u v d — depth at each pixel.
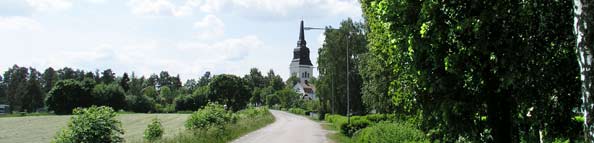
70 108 107.62
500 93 6.69
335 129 41.69
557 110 6.49
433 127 7.65
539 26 5.93
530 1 5.85
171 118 83.81
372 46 8.68
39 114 107.56
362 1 8.72
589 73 4.54
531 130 7.38
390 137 13.90
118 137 18.05
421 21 6.59
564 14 5.84
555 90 6.30
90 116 17.44
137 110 123.19
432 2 6.46
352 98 55.31
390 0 6.96
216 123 31.53
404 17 6.87
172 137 25.50
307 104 100.50
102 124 17.44
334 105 57.50
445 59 6.35
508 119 6.79
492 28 6.14
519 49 6.01
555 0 5.83
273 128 43.12
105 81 158.12
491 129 6.95
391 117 19.86
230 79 127.44
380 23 7.65
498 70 6.28
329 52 56.97
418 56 6.90
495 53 6.21
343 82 56.25
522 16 5.86
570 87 6.21
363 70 38.62
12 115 102.44
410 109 7.80
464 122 7.09
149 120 80.25
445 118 7.01
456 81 6.80
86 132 17.12
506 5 5.97
